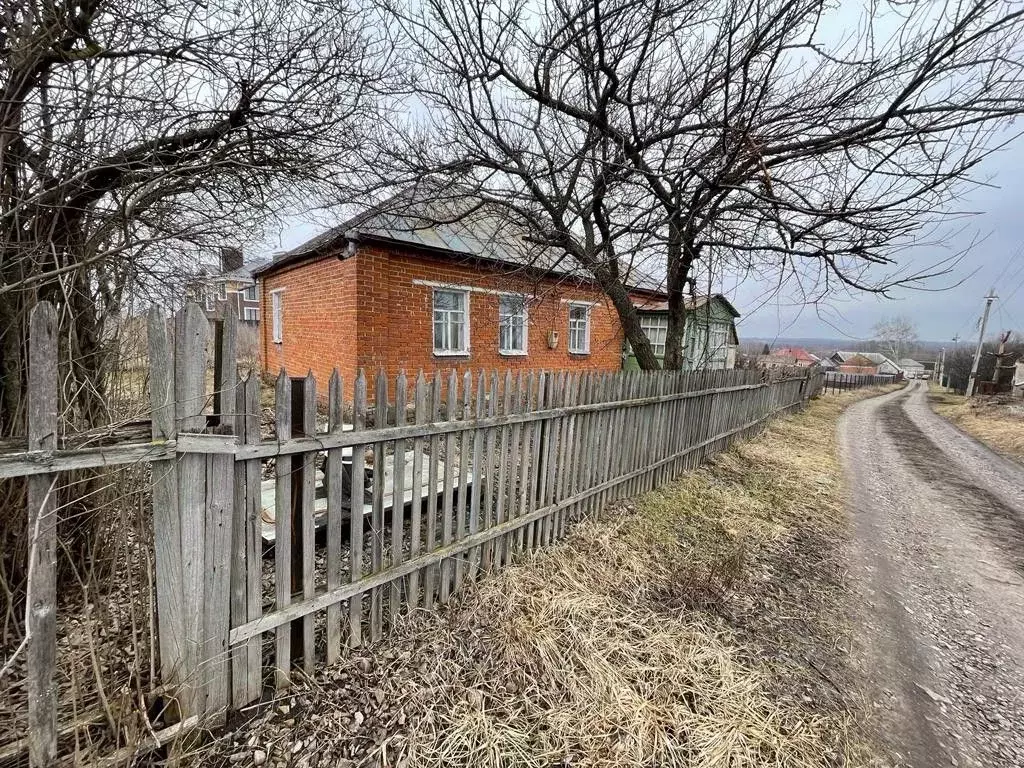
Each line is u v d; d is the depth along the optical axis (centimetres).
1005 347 2466
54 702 130
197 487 153
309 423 184
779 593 327
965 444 1067
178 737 155
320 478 354
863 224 335
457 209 545
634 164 391
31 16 174
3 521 172
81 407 193
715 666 234
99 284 207
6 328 180
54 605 128
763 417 911
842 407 1725
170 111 231
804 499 545
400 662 212
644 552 348
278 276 1077
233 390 157
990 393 2048
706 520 432
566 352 1102
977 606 345
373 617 222
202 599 158
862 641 285
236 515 165
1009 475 783
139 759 151
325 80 274
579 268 514
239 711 176
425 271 797
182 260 299
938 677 260
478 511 275
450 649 223
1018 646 296
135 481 165
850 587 353
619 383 411
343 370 766
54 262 181
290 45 261
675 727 193
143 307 252
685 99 378
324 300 830
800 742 196
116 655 167
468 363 878
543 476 328
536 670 213
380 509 220
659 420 491
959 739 214
